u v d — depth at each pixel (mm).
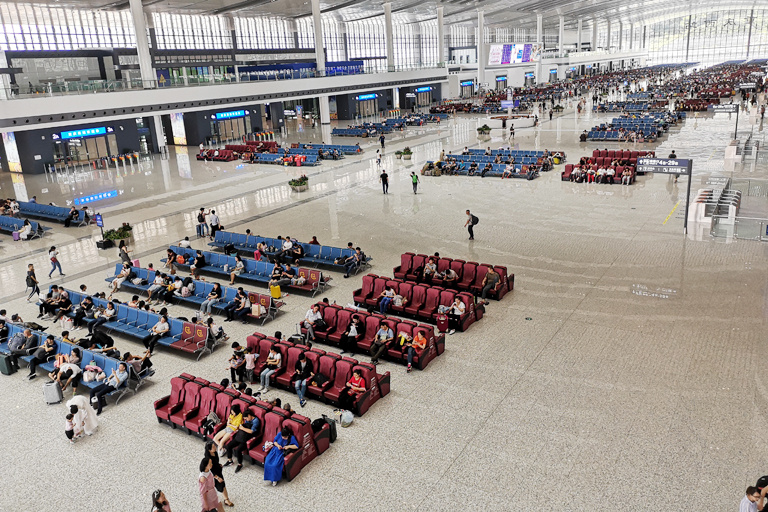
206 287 14891
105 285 16453
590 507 7230
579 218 20797
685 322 12312
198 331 12195
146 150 43062
